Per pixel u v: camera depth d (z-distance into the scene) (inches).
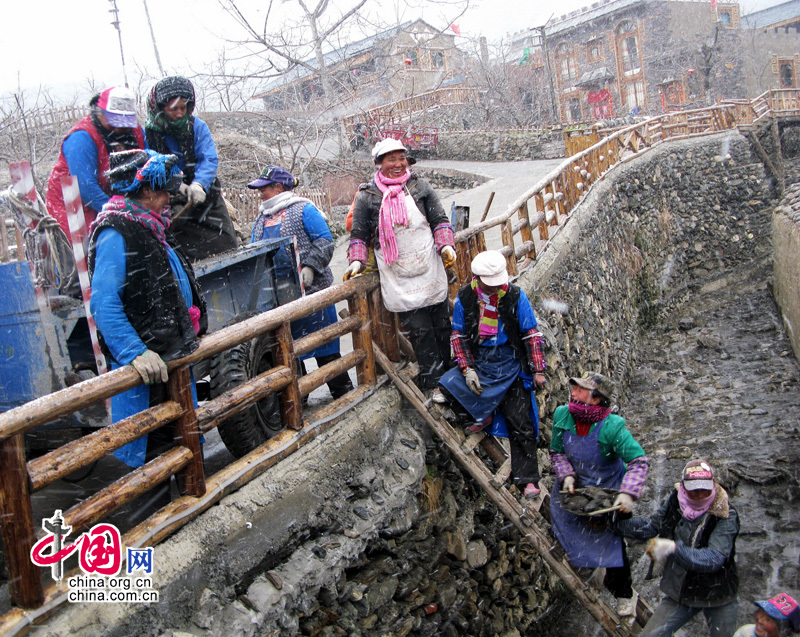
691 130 896.3
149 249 119.4
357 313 181.0
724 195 849.5
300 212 197.5
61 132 674.2
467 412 181.2
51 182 148.7
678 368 502.9
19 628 99.0
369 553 160.1
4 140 579.8
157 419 120.9
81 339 144.9
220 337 134.3
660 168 729.6
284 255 190.5
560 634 230.2
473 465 181.0
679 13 1697.8
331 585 142.0
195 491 128.7
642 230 628.7
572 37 1844.2
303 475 150.1
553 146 990.4
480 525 202.5
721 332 573.3
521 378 179.3
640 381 485.4
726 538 166.7
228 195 515.2
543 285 310.5
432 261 180.5
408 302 180.2
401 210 174.1
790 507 299.6
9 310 138.5
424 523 177.9
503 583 211.2
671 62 1688.0
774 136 944.9
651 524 172.4
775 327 557.3
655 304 619.8
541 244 343.3
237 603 124.6
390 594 160.4
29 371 139.8
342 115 899.4
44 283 137.2
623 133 686.5
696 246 771.4
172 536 123.6
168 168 122.0
